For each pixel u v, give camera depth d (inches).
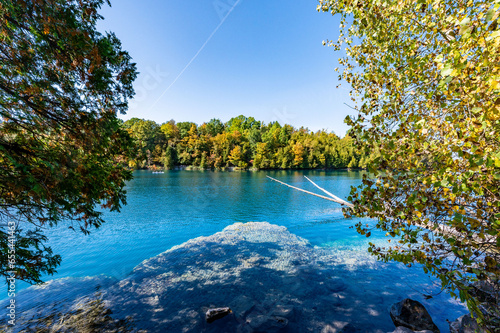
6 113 135.3
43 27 124.8
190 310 234.5
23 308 238.1
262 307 237.5
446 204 107.1
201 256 385.1
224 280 299.3
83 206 176.7
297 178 1931.6
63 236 501.4
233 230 544.7
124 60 180.4
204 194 1118.4
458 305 229.9
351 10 155.0
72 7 129.0
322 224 601.0
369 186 131.0
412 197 106.7
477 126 83.6
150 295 264.4
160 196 1051.3
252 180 1771.7
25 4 111.2
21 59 129.3
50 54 135.9
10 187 126.5
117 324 213.3
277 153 3368.6
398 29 130.3
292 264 347.9
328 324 208.2
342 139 4106.8
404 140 117.7
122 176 199.5
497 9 71.8
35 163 140.4
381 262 347.9
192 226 598.9
